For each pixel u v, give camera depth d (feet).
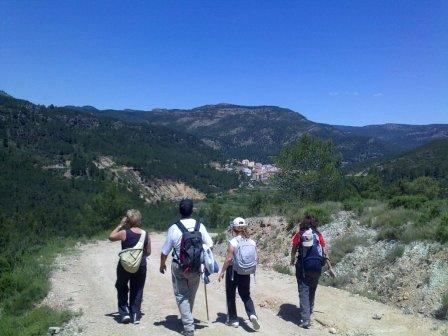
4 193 306.14
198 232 22.03
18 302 31.50
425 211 42.96
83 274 40.16
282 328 24.49
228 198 463.83
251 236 58.65
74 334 22.74
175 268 21.83
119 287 24.30
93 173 434.71
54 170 418.51
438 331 24.50
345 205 54.65
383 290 32.81
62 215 242.99
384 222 43.27
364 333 23.97
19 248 59.41
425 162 290.76
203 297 30.86
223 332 23.09
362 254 38.91
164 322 24.71
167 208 304.30
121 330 23.07
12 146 451.53
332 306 28.78
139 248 23.44
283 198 116.37
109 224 115.55
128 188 435.94
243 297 23.91
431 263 32.12
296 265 25.80
